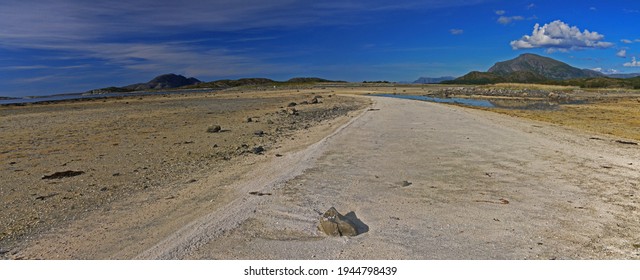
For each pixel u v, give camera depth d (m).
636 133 16.86
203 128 18.03
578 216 5.74
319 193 6.89
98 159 10.52
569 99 47.84
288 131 16.64
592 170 8.57
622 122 21.89
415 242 4.86
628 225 5.39
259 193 6.88
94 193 7.25
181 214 5.96
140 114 27.02
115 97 58.72
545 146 11.62
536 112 29.22
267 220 5.59
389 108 28.86
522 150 10.97
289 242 4.88
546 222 5.51
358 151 10.91
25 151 11.91
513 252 4.59
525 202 6.41
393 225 5.41
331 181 7.72
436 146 11.69
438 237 5.00
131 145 12.95
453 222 5.51
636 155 10.28
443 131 15.20
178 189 7.42
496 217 5.71
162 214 6.00
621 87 85.38
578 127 18.98
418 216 5.76
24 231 5.46
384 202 6.42
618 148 11.41
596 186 7.32
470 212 5.93
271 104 38.53
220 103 40.94
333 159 9.82
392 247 4.72
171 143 13.35
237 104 38.94
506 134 14.31
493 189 7.16
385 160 9.71
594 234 5.09
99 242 5.03
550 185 7.41
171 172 8.88
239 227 5.33
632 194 6.81
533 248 4.69
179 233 5.19
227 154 11.05
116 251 4.75
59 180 8.26
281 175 8.20
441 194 6.87
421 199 6.58
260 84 138.50
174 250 4.68
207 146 12.61
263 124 19.75
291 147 11.95
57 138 14.91
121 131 17.06
